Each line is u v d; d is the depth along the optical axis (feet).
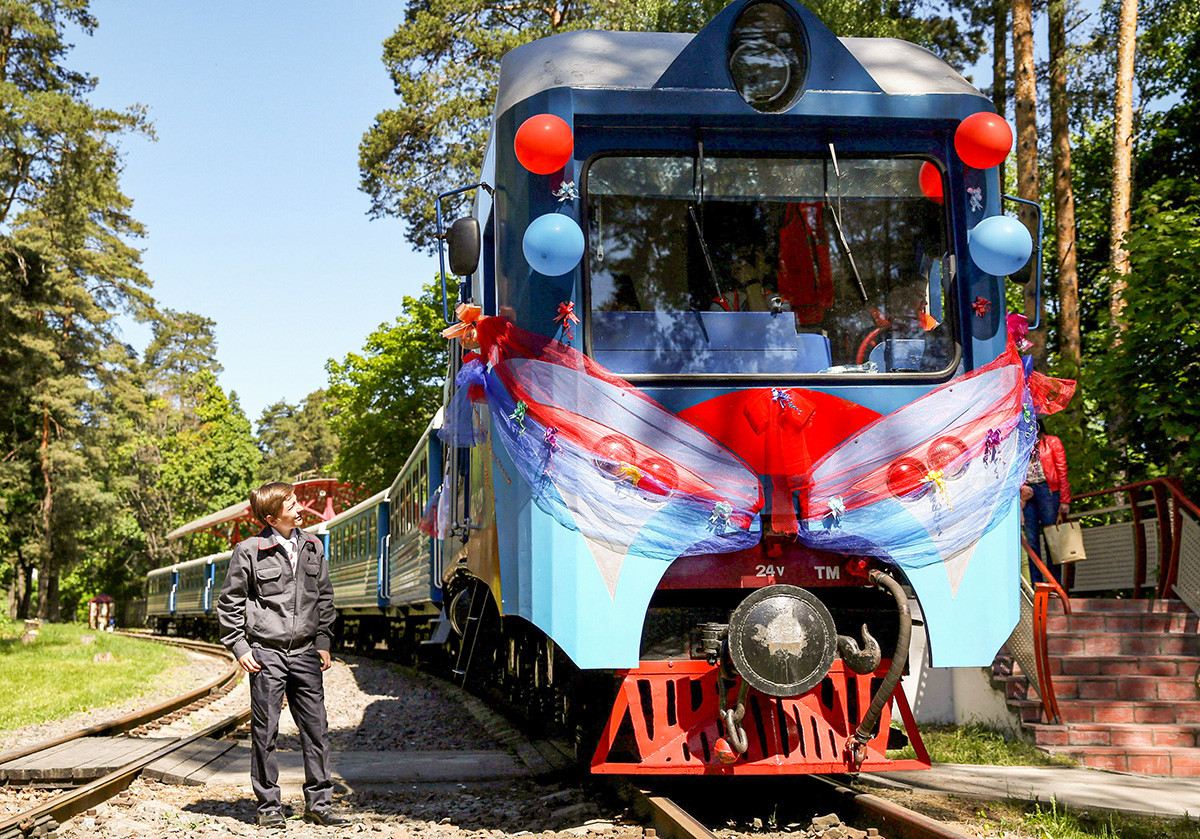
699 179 17.19
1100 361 34.24
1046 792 19.31
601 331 16.75
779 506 16.42
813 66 17.26
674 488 16.29
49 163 103.04
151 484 215.31
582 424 16.30
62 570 133.59
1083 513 36.22
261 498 18.65
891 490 16.74
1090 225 60.54
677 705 16.51
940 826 14.30
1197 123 59.62
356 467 122.21
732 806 17.98
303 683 18.38
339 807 19.53
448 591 30.91
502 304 17.17
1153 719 25.18
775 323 17.12
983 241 17.21
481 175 21.80
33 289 103.65
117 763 23.16
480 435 19.31
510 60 18.49
